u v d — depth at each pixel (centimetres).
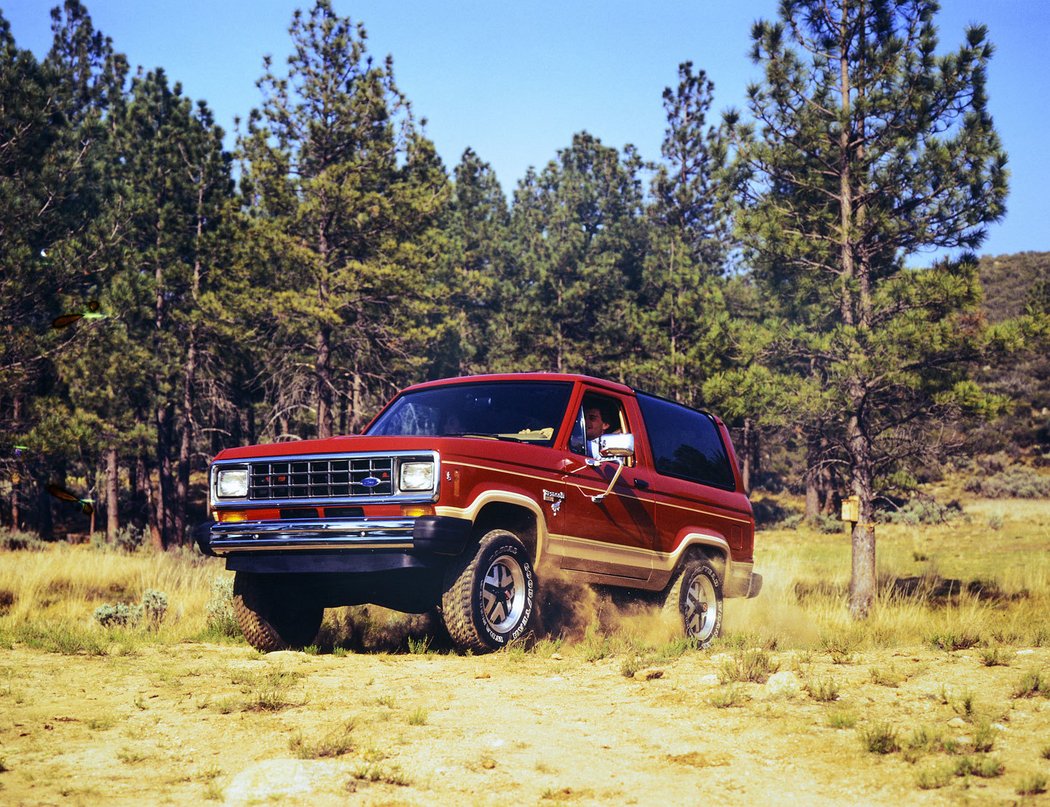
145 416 3619
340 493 672
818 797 375
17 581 1348
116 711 510
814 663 634
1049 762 398
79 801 370
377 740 447
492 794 381
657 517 837
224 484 713
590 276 4584
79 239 2575
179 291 3538
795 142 1669
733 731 462
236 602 741
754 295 4172
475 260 5394
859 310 1631
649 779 400
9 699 541
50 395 2670
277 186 3088
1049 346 1480
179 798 375
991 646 689
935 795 367
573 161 6353
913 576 2069
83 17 4462
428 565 657
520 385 807
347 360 3384
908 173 1567
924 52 1559
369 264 3162
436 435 783
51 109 2659
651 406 886
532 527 725
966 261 1534
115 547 3039
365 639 823
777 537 3966
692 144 4928
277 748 437
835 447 1670
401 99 3334
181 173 3534
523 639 705
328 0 3247
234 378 3803
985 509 4484
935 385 1559
